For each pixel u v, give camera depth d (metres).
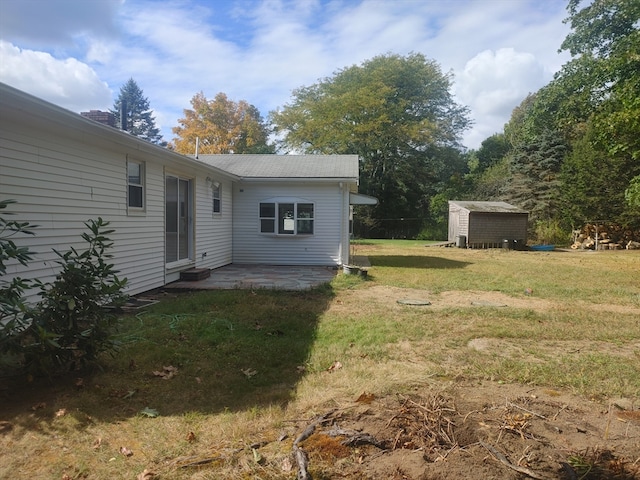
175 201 9.49
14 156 4.85
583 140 24.77
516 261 15.89
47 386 3.49
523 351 4.81
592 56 15.80
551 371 4.05
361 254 18.22
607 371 4.08
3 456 2.51
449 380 3.80
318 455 2.44
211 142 38.09
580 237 24.44
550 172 28.64
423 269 12.77
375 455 2.45
